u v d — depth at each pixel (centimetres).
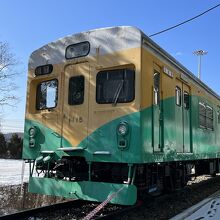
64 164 876
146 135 815
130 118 800
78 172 887
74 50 910
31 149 945
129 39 828
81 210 926
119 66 834
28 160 950
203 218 470
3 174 2183
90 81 871
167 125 954
